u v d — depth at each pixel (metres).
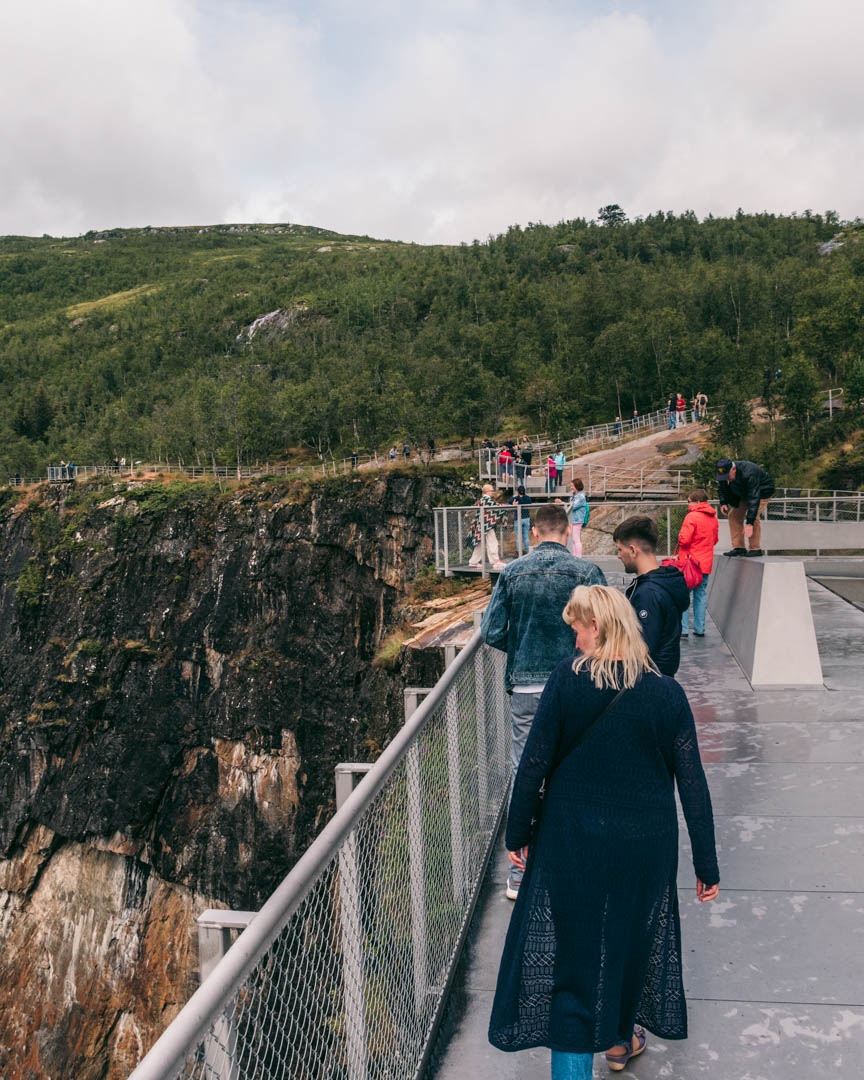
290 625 57.59
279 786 51.44
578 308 127.81
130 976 52.22
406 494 55.22
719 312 119.94
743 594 10.02
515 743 4.59
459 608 24.59
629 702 2.85
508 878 4.94
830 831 5.20
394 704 22.59
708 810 2.91
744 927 4.23
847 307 86.06
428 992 3.68
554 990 2.86
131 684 64.31
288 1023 2.33
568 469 50.31
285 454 118.69
